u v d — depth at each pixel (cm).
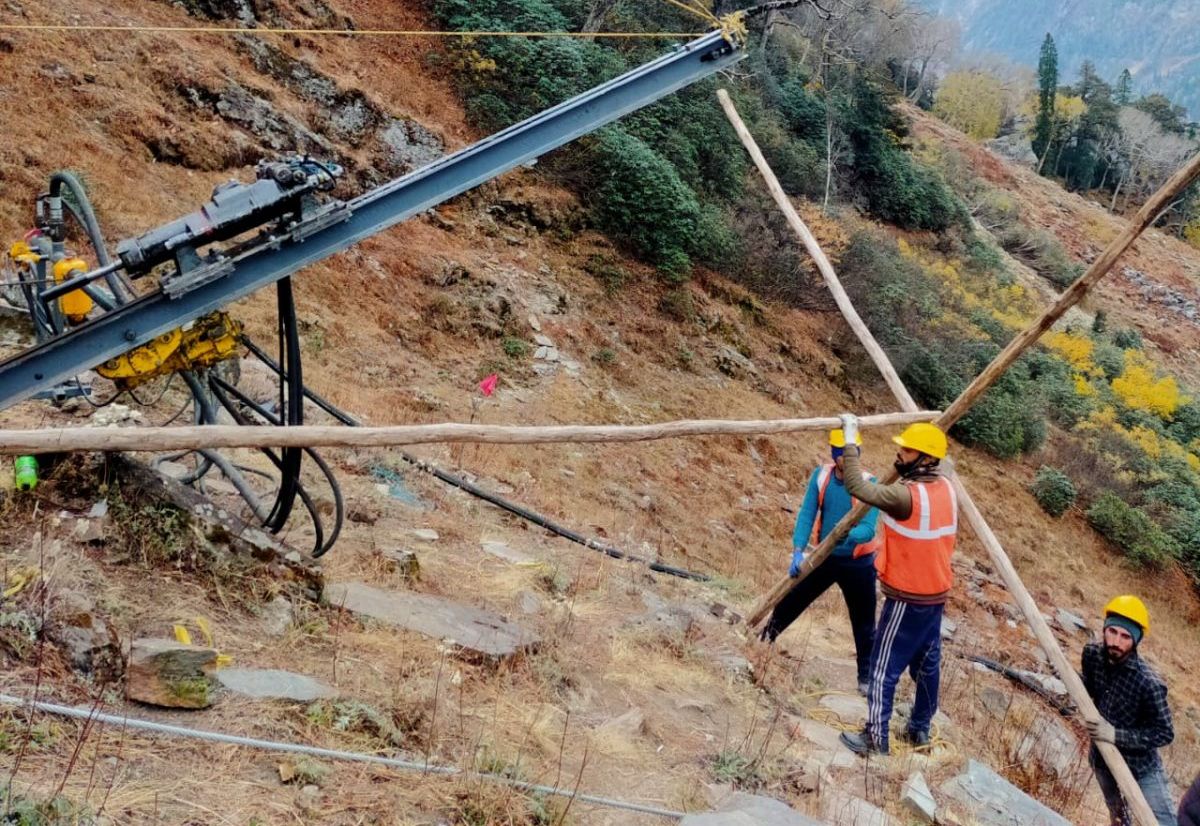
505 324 1488
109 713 312
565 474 1177
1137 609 468
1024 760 609
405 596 489
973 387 518
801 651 695
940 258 3066
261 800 296
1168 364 3944
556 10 2066
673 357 1680
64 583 358
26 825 244
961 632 1234
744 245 1988
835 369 1981
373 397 1104
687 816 368
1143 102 8500
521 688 442
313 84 1592
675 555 1033
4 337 559
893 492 476
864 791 453
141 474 414
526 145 432
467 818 323
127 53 1373
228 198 378
